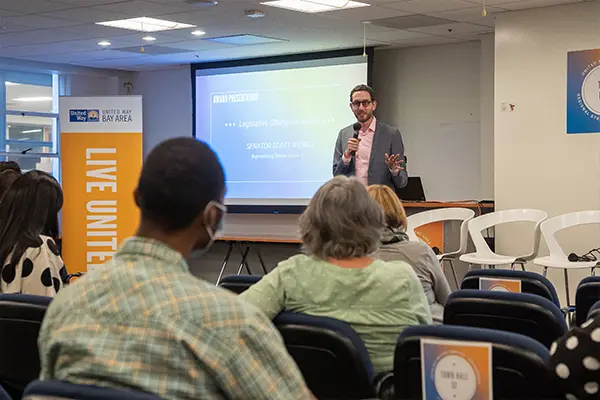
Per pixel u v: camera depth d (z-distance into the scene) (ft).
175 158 4.33
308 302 7.49
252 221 34.71
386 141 22.33
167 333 3.97
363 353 6.28
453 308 7.13
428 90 34.88
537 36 25.25
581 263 20.08
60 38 32.37
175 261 4.24
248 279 9.25
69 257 27.02
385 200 9.91
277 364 4.08
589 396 4.33
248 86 36.60
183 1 25.32
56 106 41.55
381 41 33.06
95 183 27.07
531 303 6.79
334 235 7.50
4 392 5.41
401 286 7.44
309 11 26.91
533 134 25.35
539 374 4.75
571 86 24.64
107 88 42.60
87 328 4.11
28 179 10.55
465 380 4.91
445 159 34.63
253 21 28.58
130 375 3.96
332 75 34.63
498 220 22.15
